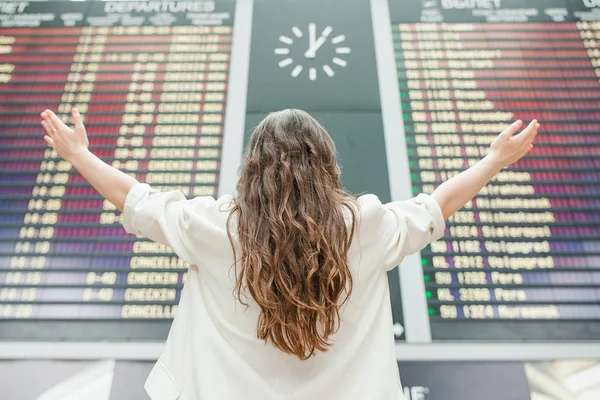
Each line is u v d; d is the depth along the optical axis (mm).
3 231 1793
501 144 914
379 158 1900
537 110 2000
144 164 1920
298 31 2201
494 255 1729
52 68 2127
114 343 1600
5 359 1567
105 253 1758
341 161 1889
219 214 808
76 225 1807
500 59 2117
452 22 2207
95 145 1956
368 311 781
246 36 2186
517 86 2055
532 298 1657
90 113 2027
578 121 1974
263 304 700
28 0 2271
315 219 748
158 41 2182
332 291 721
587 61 2107
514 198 1826
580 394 1497
